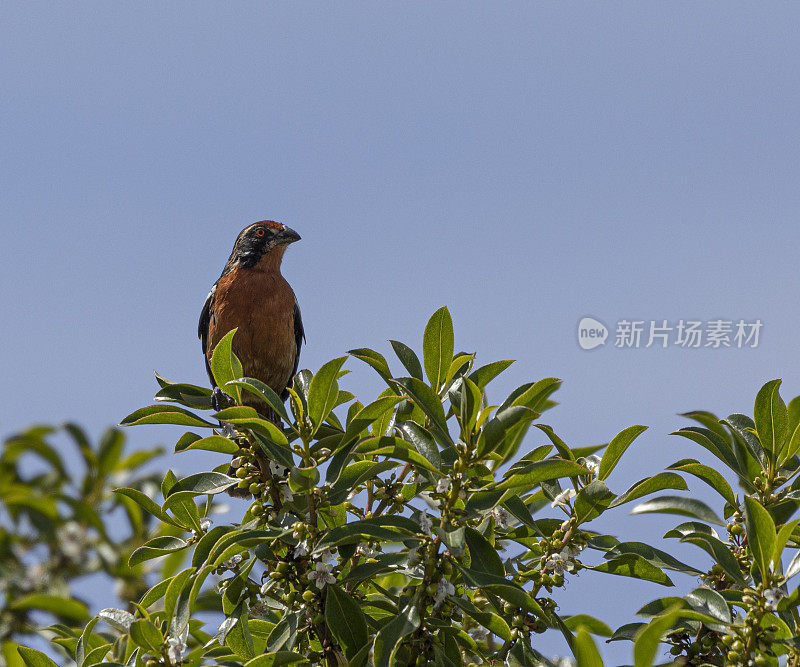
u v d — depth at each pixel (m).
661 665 6.86
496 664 7.76
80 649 8.26
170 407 8.40
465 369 8.52
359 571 7.56
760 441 8.02
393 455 7.43
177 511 8.62
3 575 11.49
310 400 7.73
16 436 12.67
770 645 6.87
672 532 8.24
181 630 7.54
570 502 8.02
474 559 7.47
